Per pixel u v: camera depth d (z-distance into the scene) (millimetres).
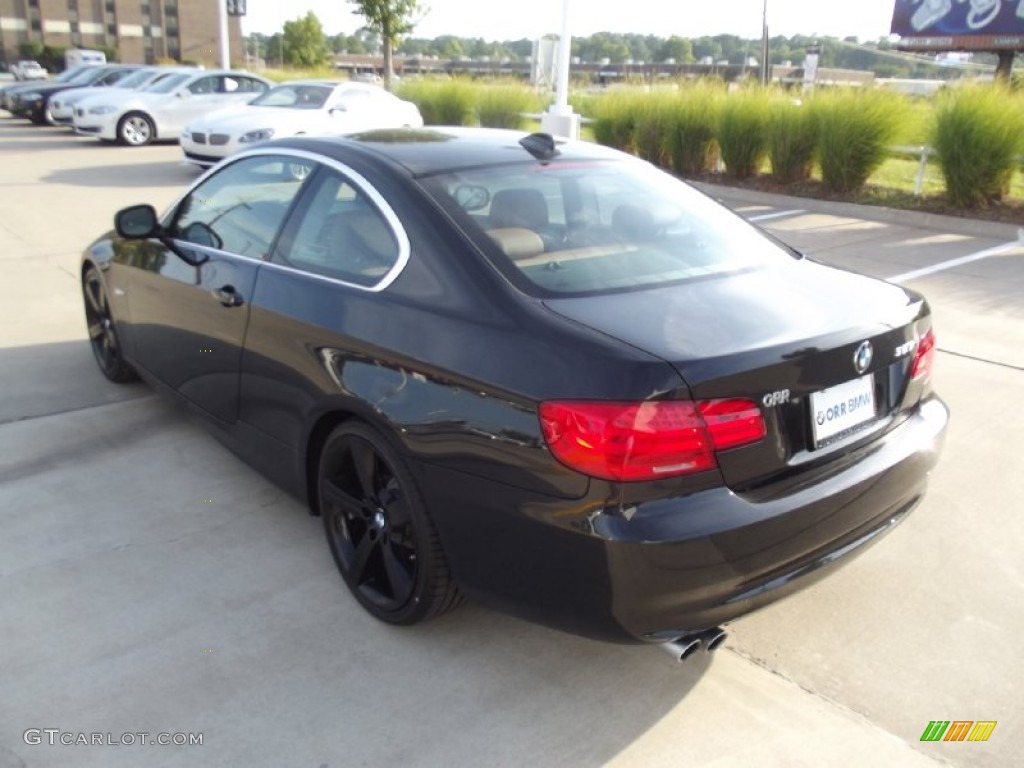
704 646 2555
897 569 3502
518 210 3115
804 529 2537
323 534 3691
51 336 6160
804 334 2568
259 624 3107
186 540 3627
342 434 3086
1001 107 10688
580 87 20562
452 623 3137
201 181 4238
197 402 4078
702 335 2506
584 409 2338
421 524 2793
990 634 3119
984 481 4223
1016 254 9148
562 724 2680
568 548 2400
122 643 2986
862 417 2770
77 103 18156
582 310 2635
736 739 2629
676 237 3270
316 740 2594
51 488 4027
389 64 27594
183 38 110938
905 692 2832
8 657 2898
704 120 14344
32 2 102938
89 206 10922
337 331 3043
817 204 12125
